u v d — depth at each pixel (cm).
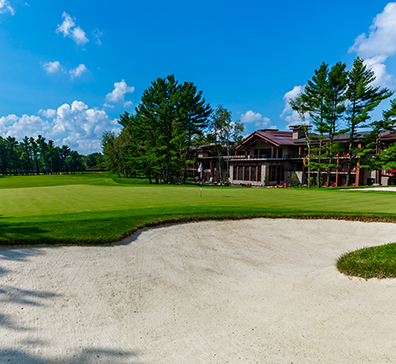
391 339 367
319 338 381
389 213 1154
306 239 912
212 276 623
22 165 11769
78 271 604
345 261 614
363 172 4047
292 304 483
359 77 3488
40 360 337
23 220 946
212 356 352
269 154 5159
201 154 6512
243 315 454
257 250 807
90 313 452
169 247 799
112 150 6731
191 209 1230
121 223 926
